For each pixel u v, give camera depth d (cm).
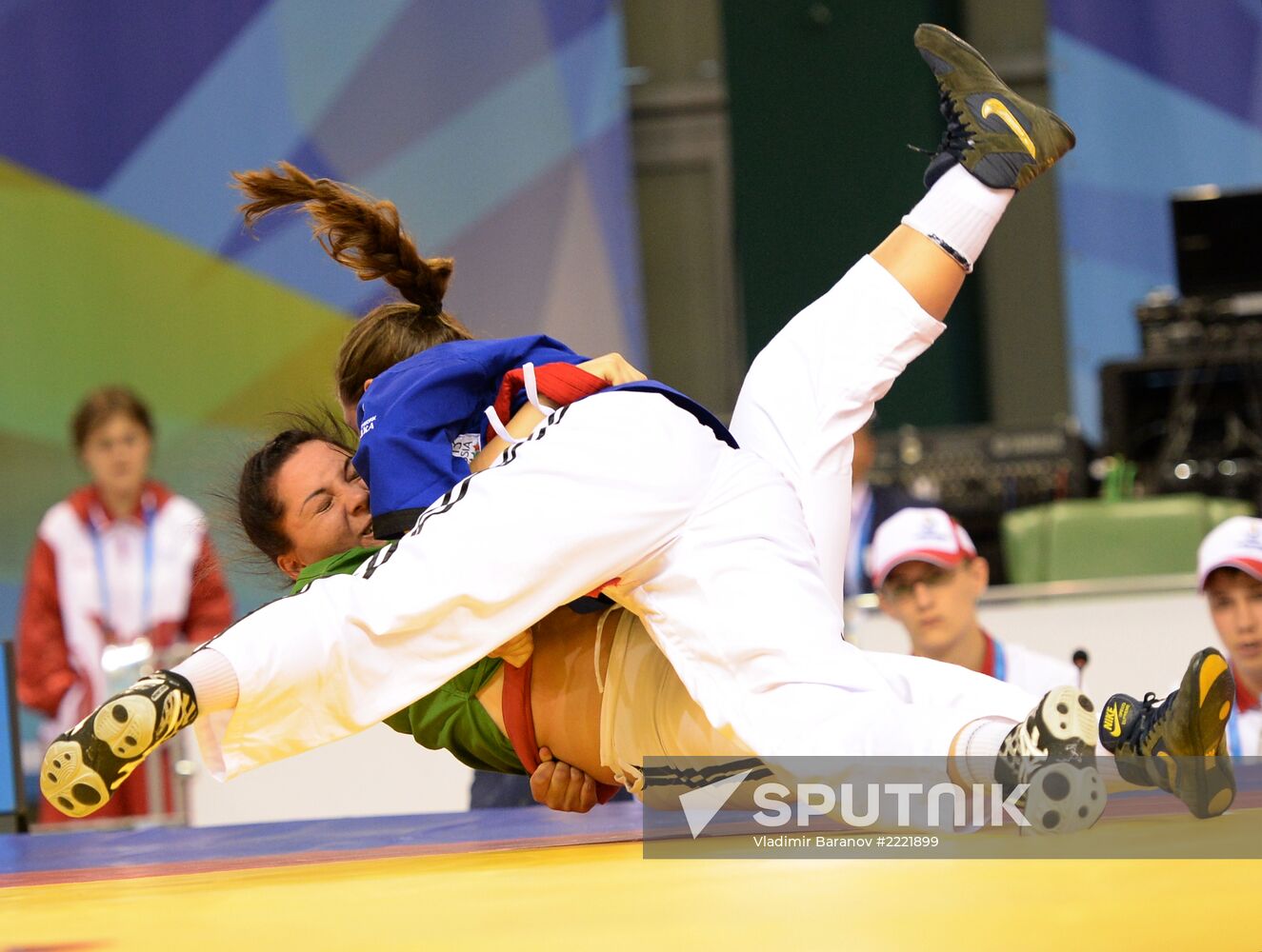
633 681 613
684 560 574
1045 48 2506
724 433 627
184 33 2189
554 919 377
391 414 634
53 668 1612
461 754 690
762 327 2645
